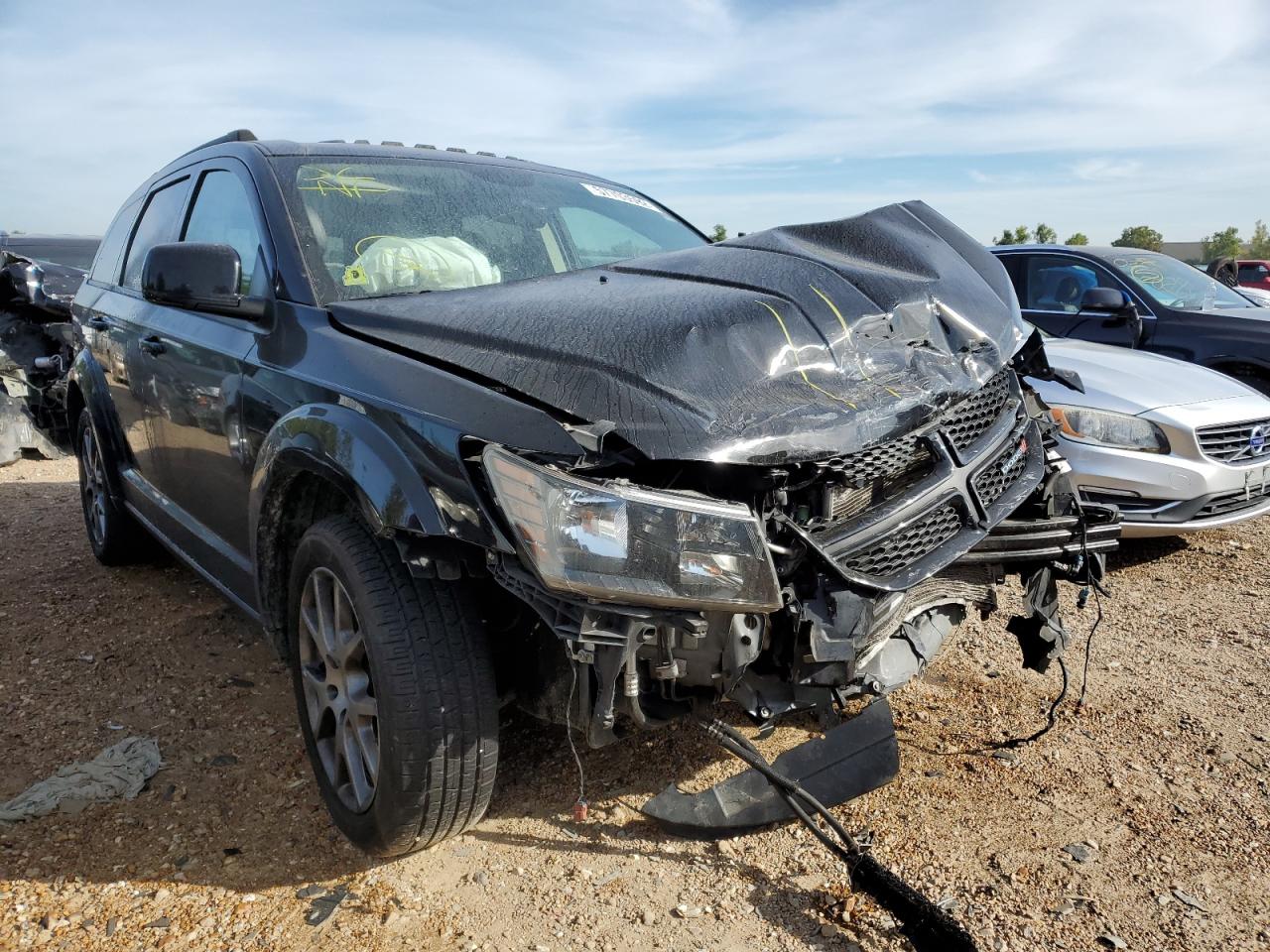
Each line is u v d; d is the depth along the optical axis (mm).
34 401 7902
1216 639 3861
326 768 2564
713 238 4094
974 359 2549
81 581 4625
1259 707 3250
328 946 2141
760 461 1966
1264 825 2574
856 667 2174
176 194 3953
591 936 2160
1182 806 2664
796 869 2379
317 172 3193
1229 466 4641
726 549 1925
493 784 2305
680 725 3025
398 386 2236
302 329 2666
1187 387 4883
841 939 2139
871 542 2182
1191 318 6305
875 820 2580
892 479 2297
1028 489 2643
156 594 4418
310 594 2586
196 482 3393
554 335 2197
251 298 2859
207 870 2418
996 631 3879
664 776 2777
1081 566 2811
